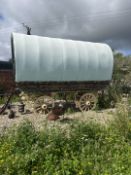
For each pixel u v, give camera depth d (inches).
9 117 506.0
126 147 266.8
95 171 215.9
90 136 282.2
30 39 550.3
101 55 610.5
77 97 601.9
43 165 222.1
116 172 217.5
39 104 555.2
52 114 476.4
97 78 607.2
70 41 597.9
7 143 258.5
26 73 533.0
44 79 550.9
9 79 759.7
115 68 862.5
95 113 547.5
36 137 267.3
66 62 563.5
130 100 452.4
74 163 221.1
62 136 266.1
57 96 664.4
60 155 246.4
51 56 551.2
